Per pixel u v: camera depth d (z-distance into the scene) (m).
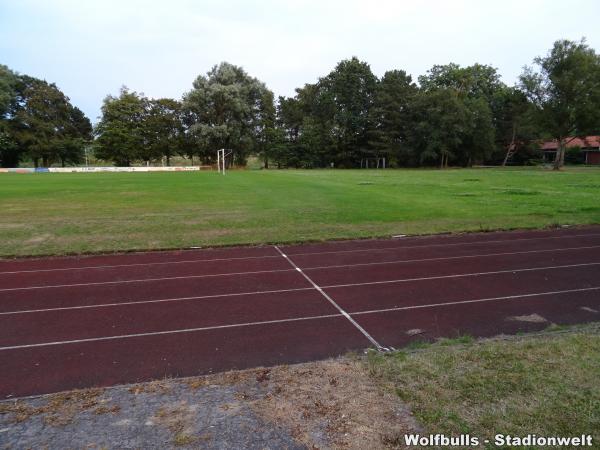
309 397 3.48
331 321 5.41
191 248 9.63
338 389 3.59
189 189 24.02
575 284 6.80
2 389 3.78
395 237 10.81
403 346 4.65
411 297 6.30
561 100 43.44
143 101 68.38
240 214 14.28
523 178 32.34
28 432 3.06
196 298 6.31
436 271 7.70
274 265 8.21
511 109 62.91
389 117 64.62
